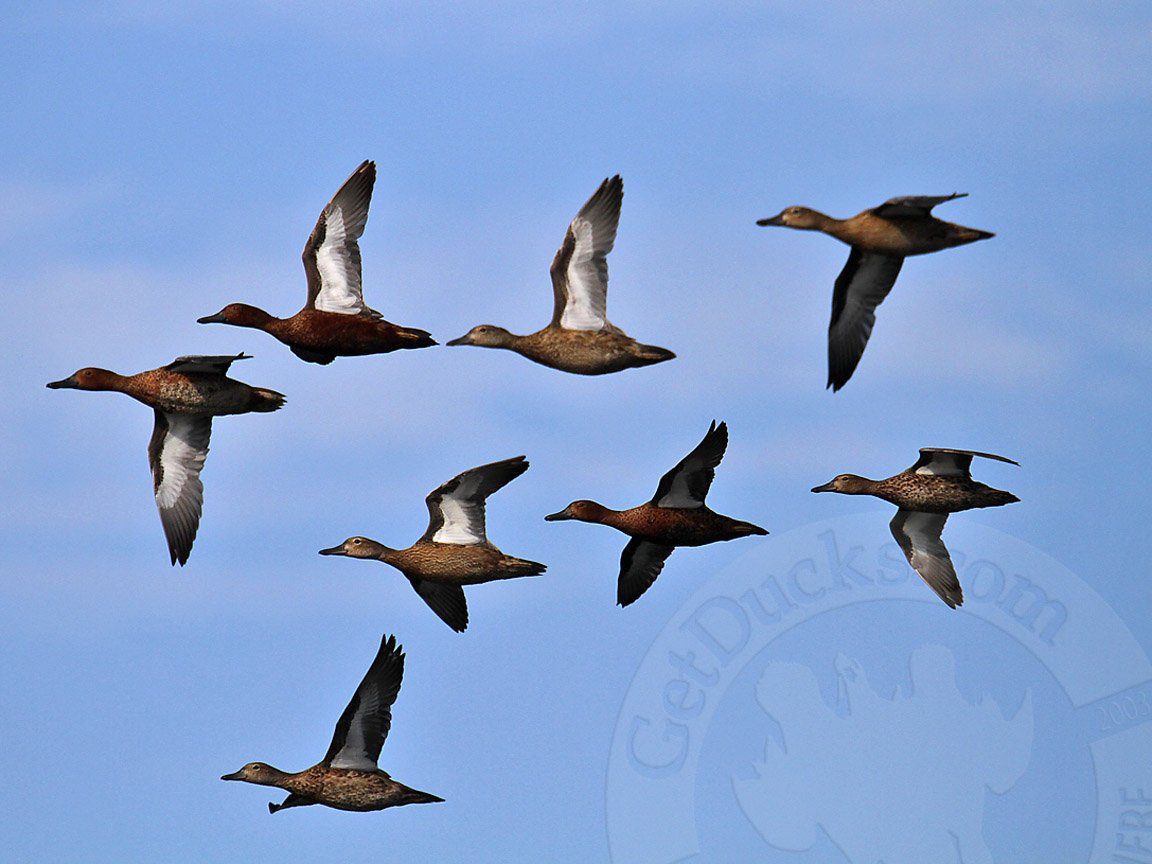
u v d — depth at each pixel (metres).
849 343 24.84
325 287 26.89
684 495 26.52
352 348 26.80
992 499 26.97
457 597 26.95
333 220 27.02
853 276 24.78
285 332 26.84
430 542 26.36
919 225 24.11
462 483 26.34
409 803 25.33
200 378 26.98
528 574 26.48
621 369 25.73
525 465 26.19
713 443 26.03
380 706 25.48
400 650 25.59
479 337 26.05
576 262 25.73
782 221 24.66
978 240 24.11
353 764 25.39
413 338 26.69
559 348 25.58
